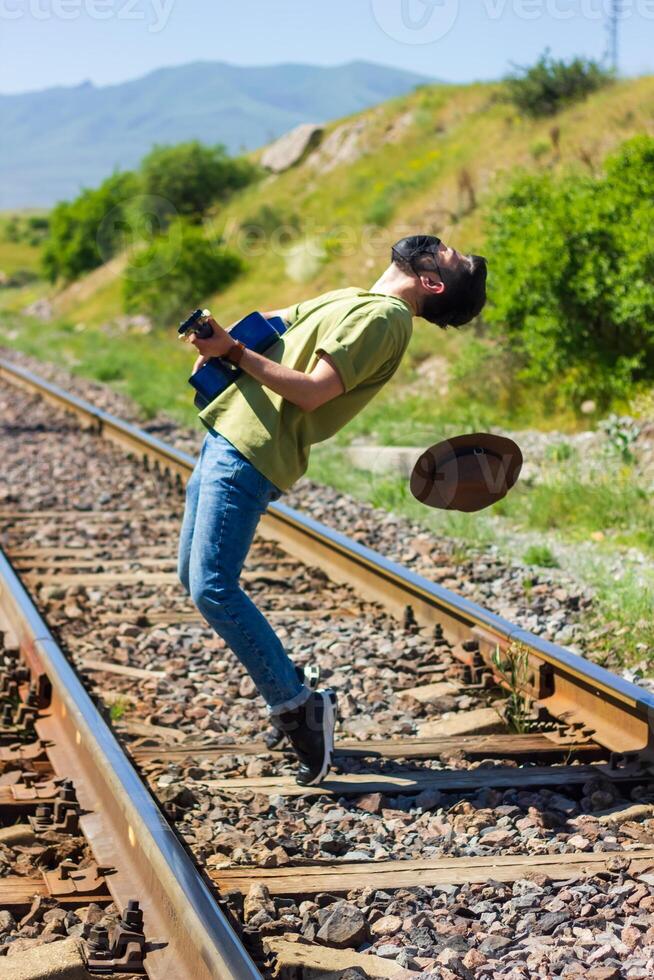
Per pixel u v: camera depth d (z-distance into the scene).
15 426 14.66
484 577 7.70
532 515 9.26
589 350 12.87
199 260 29.41
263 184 40.53
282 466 4.04
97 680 5.75
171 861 3.23
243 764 4.68
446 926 3.31
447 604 6.16
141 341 27.17
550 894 3.50
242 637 4.20
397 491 10.06
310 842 3.93
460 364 14.92
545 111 26.00
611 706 4.80
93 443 13.40
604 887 3.52
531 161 22.97
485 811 4.15
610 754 4.68
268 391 4.03
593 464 10.59
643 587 6.97
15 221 124.31
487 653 5.73
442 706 5.33
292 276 27.20
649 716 4.48
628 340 12.87
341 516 9.69
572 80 25.80
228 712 5.38
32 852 3.74
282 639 6.39
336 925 3.28
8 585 6.55
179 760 4.66
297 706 4.29
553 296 12.83
